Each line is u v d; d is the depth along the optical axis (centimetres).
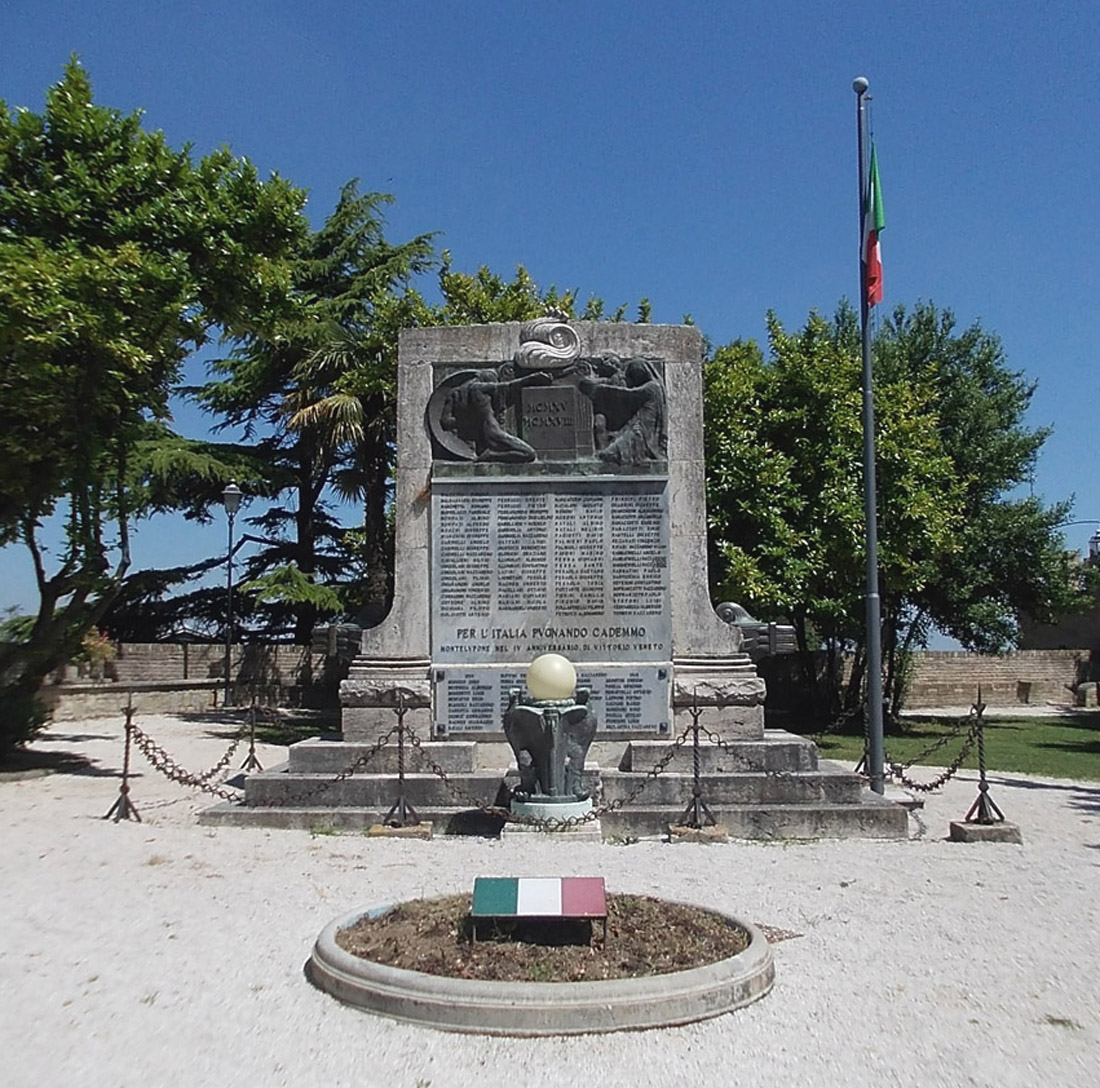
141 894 759
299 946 637
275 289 1527
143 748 1129
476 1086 444
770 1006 534
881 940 659
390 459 2542
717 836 975
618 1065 462
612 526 1170
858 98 1349
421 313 2320
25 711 1527
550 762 985
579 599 1161
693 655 1159
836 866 877
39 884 782
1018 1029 510
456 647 1156
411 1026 507
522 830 963
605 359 1200
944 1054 479
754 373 2239
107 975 582
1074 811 1217
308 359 2598
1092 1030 511
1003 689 3988
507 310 2302
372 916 638
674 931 602
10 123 1398
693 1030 501
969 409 2881
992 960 619
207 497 3175
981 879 833
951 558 2631
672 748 1066
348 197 3025
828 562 2116
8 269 1259
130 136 1472
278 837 976
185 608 3412
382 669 1155
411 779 1064
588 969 536
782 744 1106
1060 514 2878
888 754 1812
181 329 1498
